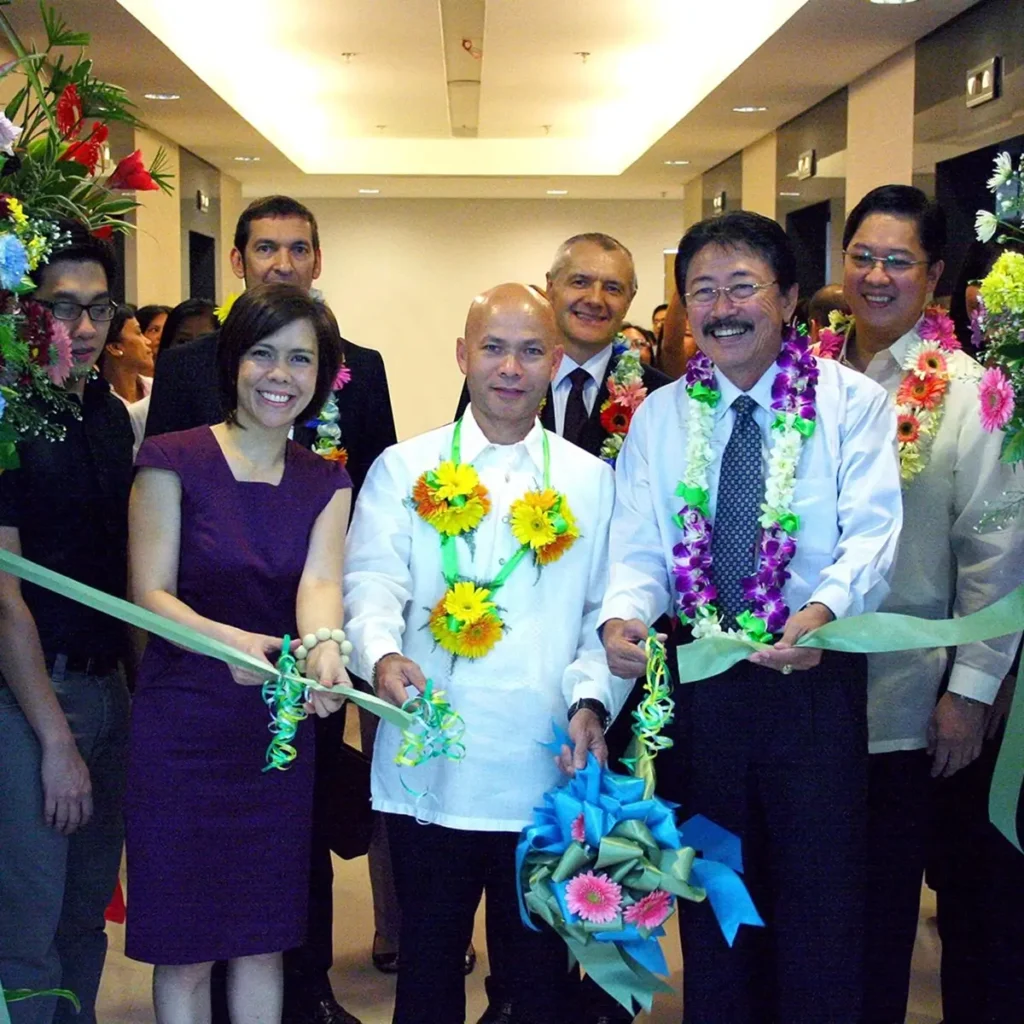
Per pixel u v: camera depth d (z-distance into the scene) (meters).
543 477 2.53
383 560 2.48
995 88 5.96
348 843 3.00
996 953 2.86
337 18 7.76
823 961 2.36
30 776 2.43
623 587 2.45
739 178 10.97
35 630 2.43
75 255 2.41
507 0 7.35
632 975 2.22
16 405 2.16
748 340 2.40
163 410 3.05
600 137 12.36
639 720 2.35
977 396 2.76
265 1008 2.47
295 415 2.44
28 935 2.45
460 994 2.46
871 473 2.42
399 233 15.34
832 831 2.36
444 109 10.80
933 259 2.87
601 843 2.18
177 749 2.37
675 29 7.98
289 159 11.34
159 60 7.27
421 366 15.55
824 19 6.46
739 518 2.48
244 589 2.40
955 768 2.75
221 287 12.32
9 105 2.31
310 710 2.27
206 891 2.38
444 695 2.35
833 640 2.16
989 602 2.68
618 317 3.34
